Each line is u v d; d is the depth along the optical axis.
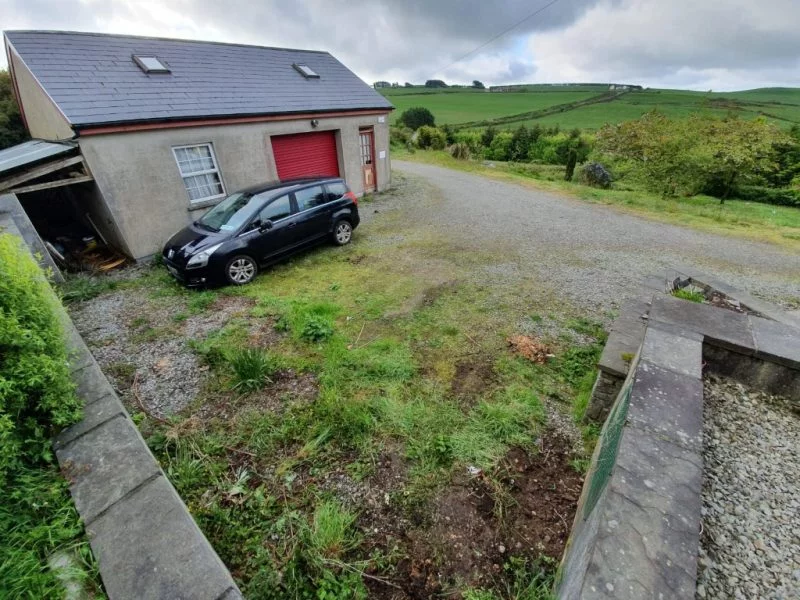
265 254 6.65
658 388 2.22
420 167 19.77
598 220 10.58
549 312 5.41
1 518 1.88
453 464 3.05
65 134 7.28
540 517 2.67
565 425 3.46
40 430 2.29
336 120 10.91
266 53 11.32
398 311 5.44
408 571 2.36
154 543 1.87
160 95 7.85
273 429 3.38
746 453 2.10
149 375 4.14
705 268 7.36
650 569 1.38
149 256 7.88
